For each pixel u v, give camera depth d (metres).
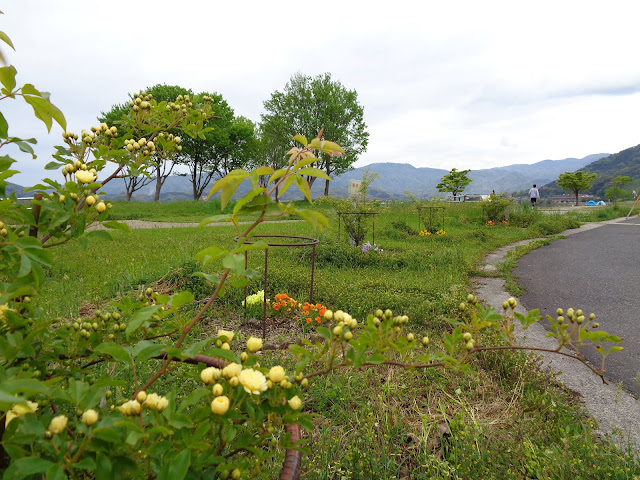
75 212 1.31
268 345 3.76
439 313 4.71
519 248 11.10
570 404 2.99
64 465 0.86
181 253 8.66
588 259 9.54
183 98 2.17
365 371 3.23
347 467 2.20
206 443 0.97
